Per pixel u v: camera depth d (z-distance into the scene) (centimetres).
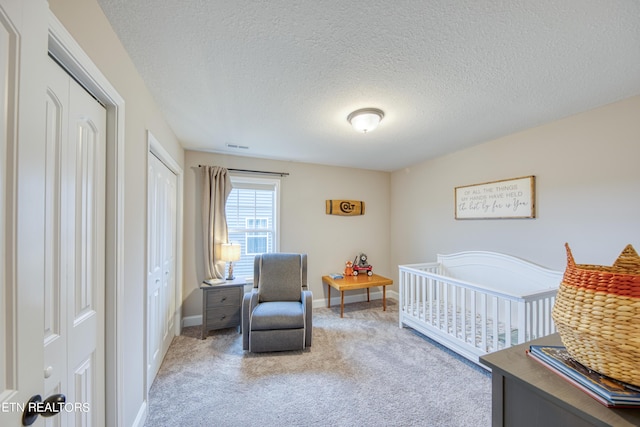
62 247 94
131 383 147
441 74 161
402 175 429
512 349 87
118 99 127
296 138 283
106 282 125
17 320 56
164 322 240
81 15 97
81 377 105
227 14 115
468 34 126
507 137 272
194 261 324
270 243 378
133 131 151
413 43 133
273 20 118
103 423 122
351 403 178
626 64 149
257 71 159
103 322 123
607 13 112
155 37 130
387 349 256
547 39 129
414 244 403
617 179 195
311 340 259
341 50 139
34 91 60
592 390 62
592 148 208
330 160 380
